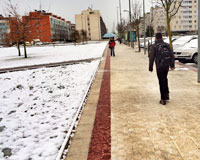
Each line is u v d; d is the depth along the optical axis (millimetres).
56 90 6938
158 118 3879
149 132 3322
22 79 9578
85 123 3812
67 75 9578
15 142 3418
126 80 7492
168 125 3553
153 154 2697
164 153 2709
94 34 109875
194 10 93188
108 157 2680
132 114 4145
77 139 3215
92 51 25531
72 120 4168
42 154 2938
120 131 3412
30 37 22234
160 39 4602
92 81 7715
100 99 5293
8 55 27094
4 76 10656
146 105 4656
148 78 7703
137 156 2670
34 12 23312
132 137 3184
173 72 8578
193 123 3592
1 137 3678
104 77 8266
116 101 5059
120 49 26906
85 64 12922
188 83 6562
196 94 5328
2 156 3002
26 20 22062
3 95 6895
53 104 5410
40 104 5535
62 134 3549
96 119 3977
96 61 14078
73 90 6719
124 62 12828
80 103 5207
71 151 2881
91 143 3066
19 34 21844
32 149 3139
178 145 2891
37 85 8102
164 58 4426
